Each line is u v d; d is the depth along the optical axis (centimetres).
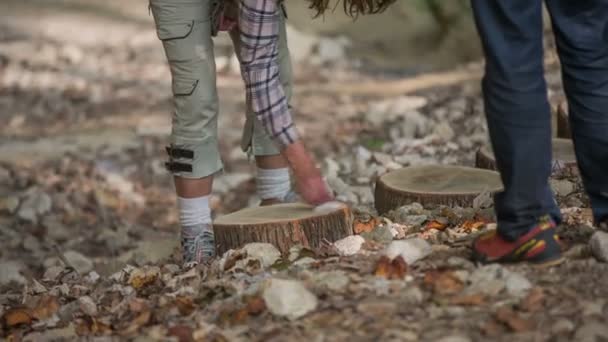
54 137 1355
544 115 452
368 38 1762
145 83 1608
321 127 1295
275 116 511
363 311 458
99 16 2039
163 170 1209
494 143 458
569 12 482
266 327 462
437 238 549
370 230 586
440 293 465
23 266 918
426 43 1708
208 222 617
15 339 551
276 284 476
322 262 529
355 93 1459
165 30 587
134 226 1031
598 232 493
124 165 1231
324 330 449
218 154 612
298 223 568
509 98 447
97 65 1720
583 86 487
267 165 656
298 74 1605
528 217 470
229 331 464
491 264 480
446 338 423
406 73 1566
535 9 447
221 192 1109
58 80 1631
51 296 596
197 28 586
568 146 714
